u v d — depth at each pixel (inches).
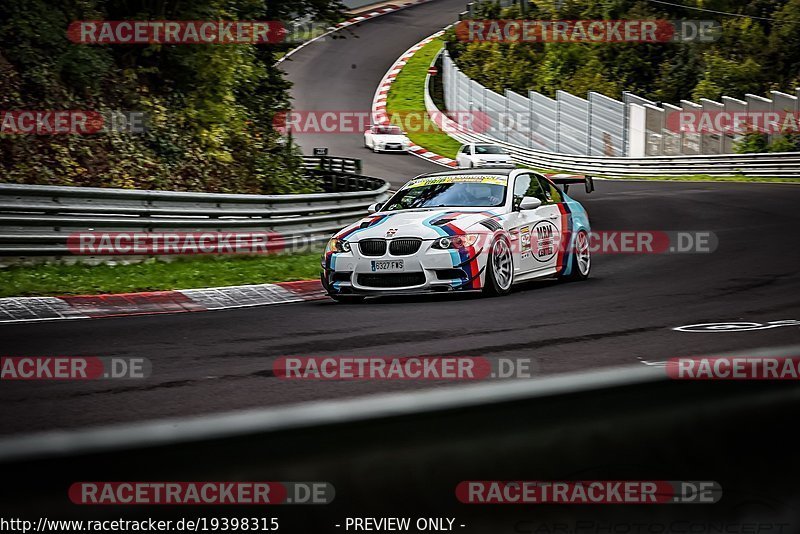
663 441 140.2
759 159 4264.3
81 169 2091.5
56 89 2170.3
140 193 1616.6
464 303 1195.9
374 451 122.6
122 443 110.0
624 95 5354.3
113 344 903.7
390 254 1236.5
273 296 1373.0
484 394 132.0
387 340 901.8
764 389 149.6
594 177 5167.3
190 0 2588.6
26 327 1032.8
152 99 2459.4
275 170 2815.0
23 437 109.5
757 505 144.8
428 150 6171.3
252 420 118.0
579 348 829.2
